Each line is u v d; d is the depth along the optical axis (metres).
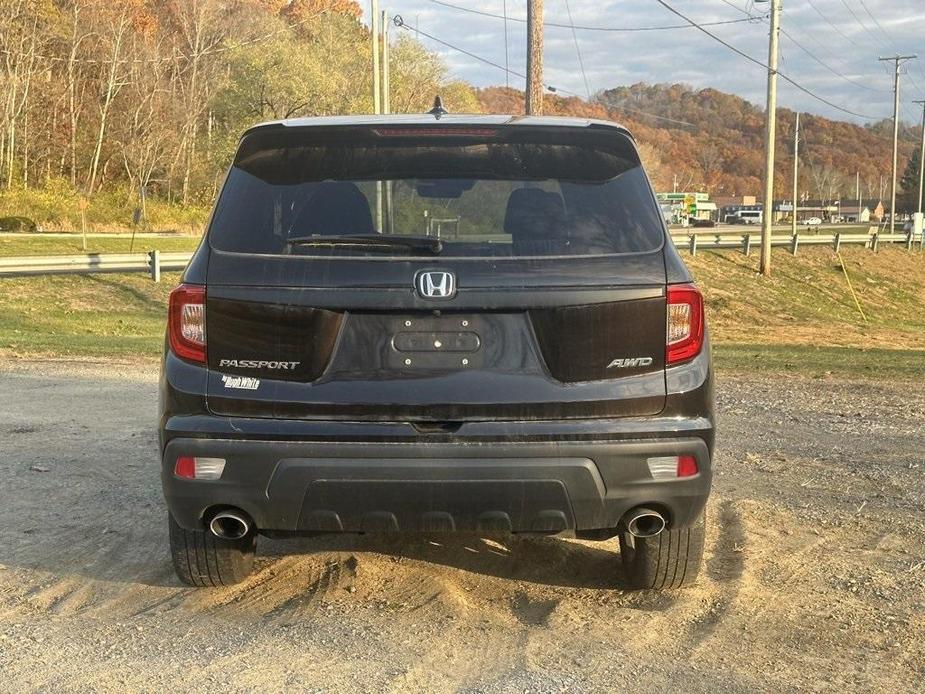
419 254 3.58
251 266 3.61
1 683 3.32
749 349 18.16
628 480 3.58
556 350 3.55
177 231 63.88
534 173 3.80
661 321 3.60
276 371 3.58
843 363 14.73
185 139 73.94
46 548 4.95
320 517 3.61
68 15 74.25
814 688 3.30
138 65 74.12
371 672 3.41
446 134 3.85
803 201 185.38
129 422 8.69
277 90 63.38
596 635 3.79
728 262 44.28
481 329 3.56
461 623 3.91
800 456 7.36
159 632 3.81
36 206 61.12
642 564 4.17
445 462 3.51
